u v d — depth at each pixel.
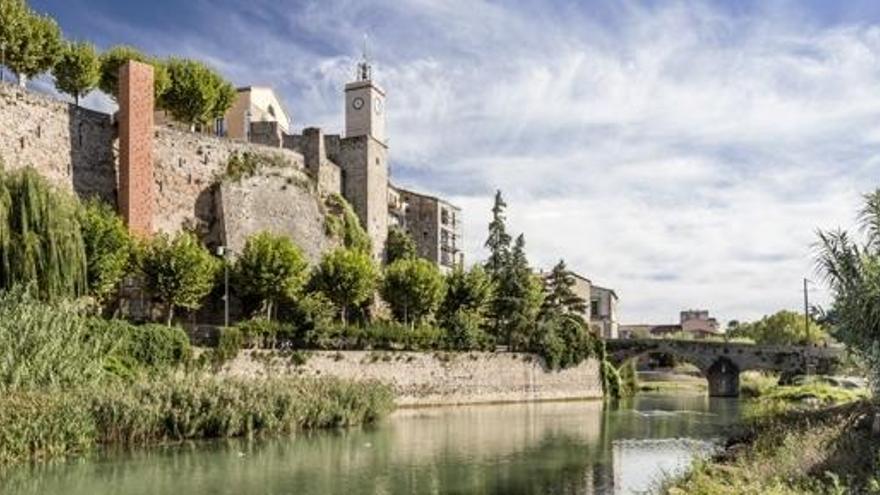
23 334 43.50
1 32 74.06
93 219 62.88
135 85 79.62
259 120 109.38
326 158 107.00
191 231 87.06
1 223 48.81
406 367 76.06
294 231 94.62
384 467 40.12
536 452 45.72
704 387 119.12
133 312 71.69
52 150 75.56
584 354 95.75
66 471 36.91
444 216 136.38
